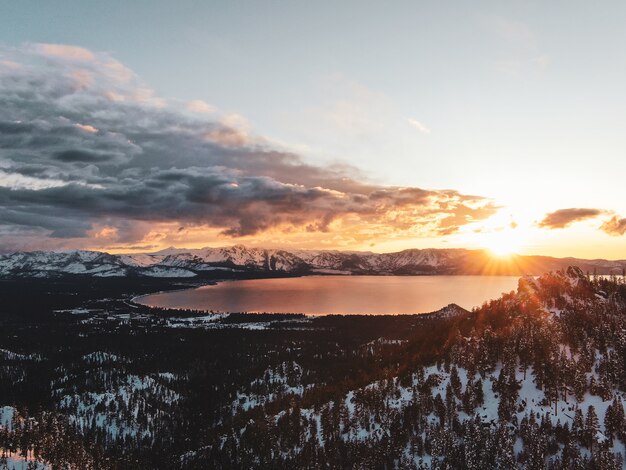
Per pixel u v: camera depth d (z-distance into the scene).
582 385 194.12
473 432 181.62
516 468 166.25
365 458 189.88
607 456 161.38
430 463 183.62
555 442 175.62
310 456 199.62
